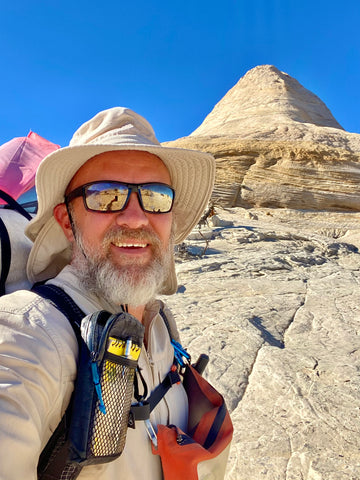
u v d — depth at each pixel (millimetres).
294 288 3604
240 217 9359
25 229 482
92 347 328
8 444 285
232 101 19859
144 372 438
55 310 370
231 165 11938
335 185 10930
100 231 455
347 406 1499
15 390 301
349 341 2287
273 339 2340
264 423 1425
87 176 470
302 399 1554
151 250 481
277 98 18469
